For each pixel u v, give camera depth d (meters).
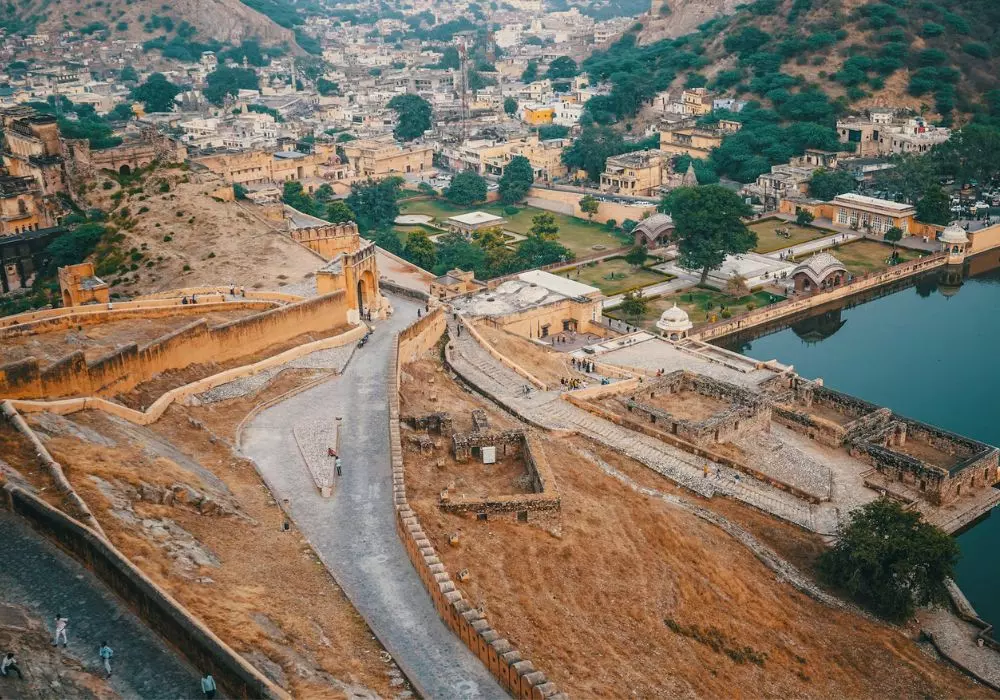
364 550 82.12
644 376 169.25
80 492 74.44
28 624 61.06
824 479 140.00
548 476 97.50
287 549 80.25
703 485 129.62
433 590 74.88
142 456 85.88
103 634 61.22
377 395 118.38
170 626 60.19
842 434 150.00
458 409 125.31
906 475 141.25
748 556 110.94
